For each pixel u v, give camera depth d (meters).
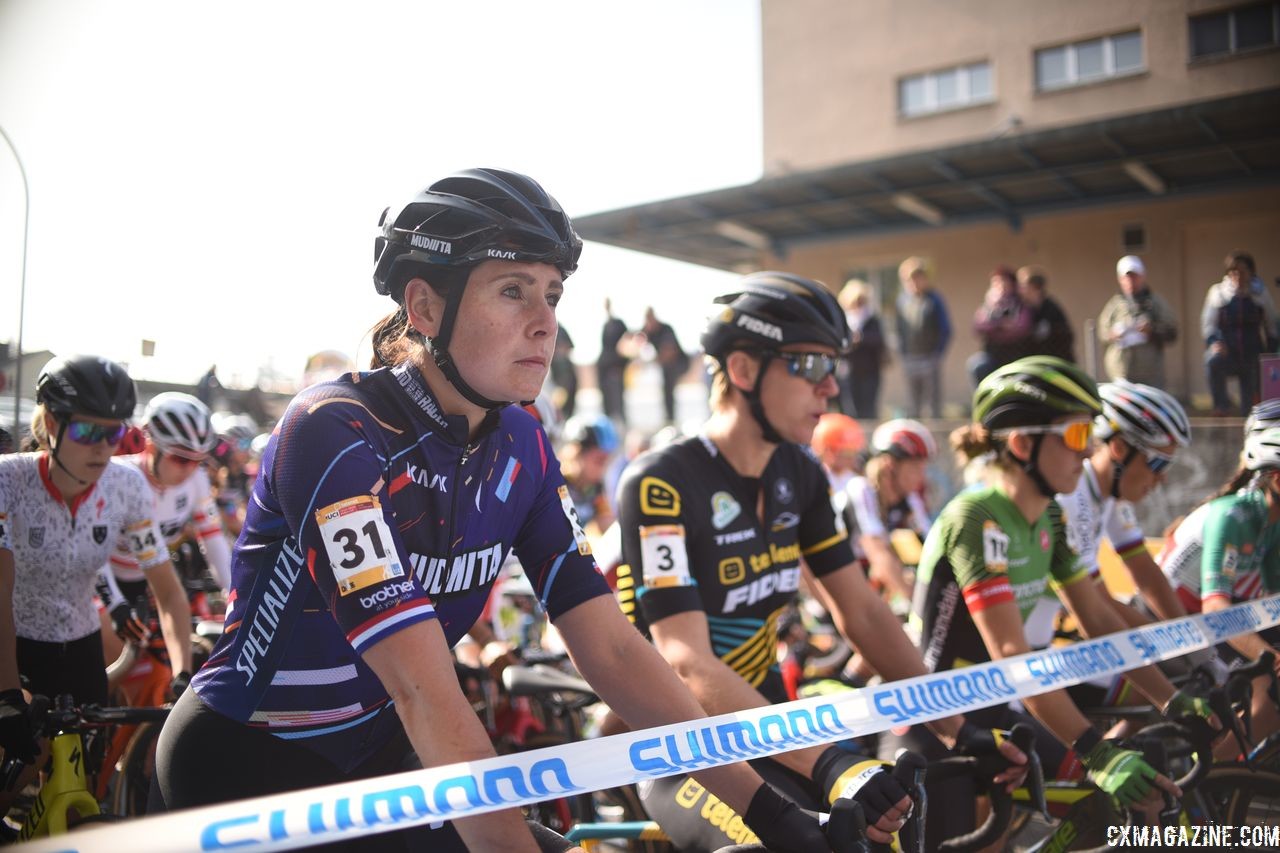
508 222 1.20
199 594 3.95
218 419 4.83
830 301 1.95
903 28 12.66
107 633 3.10
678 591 1.85
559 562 1.46
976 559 2.24
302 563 1.23
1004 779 1.73
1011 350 7.59
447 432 1.28
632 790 2.46
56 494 2.46
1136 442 2.81
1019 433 2.27
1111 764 1.83
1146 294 5.04
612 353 11.28
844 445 5.07
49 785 1.77
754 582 2.04
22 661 2.51
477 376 1.24
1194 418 4.14
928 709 1.64
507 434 1.39
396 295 1.29
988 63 11.87
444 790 1.04
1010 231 11.21
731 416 2.02
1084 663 1.98
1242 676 2.14
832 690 2.15
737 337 1.96
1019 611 2.36
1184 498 4.49
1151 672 2.28
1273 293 3.70
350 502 1.12
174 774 1.31
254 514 1.26
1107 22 9.63
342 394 1.21
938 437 8.27
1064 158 9.45
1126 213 10.23
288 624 1.25
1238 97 6.96
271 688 1.28
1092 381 2.27
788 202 11.30
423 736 1.07
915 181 10.55
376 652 1.09
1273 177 5.74
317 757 1.32
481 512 1.34
